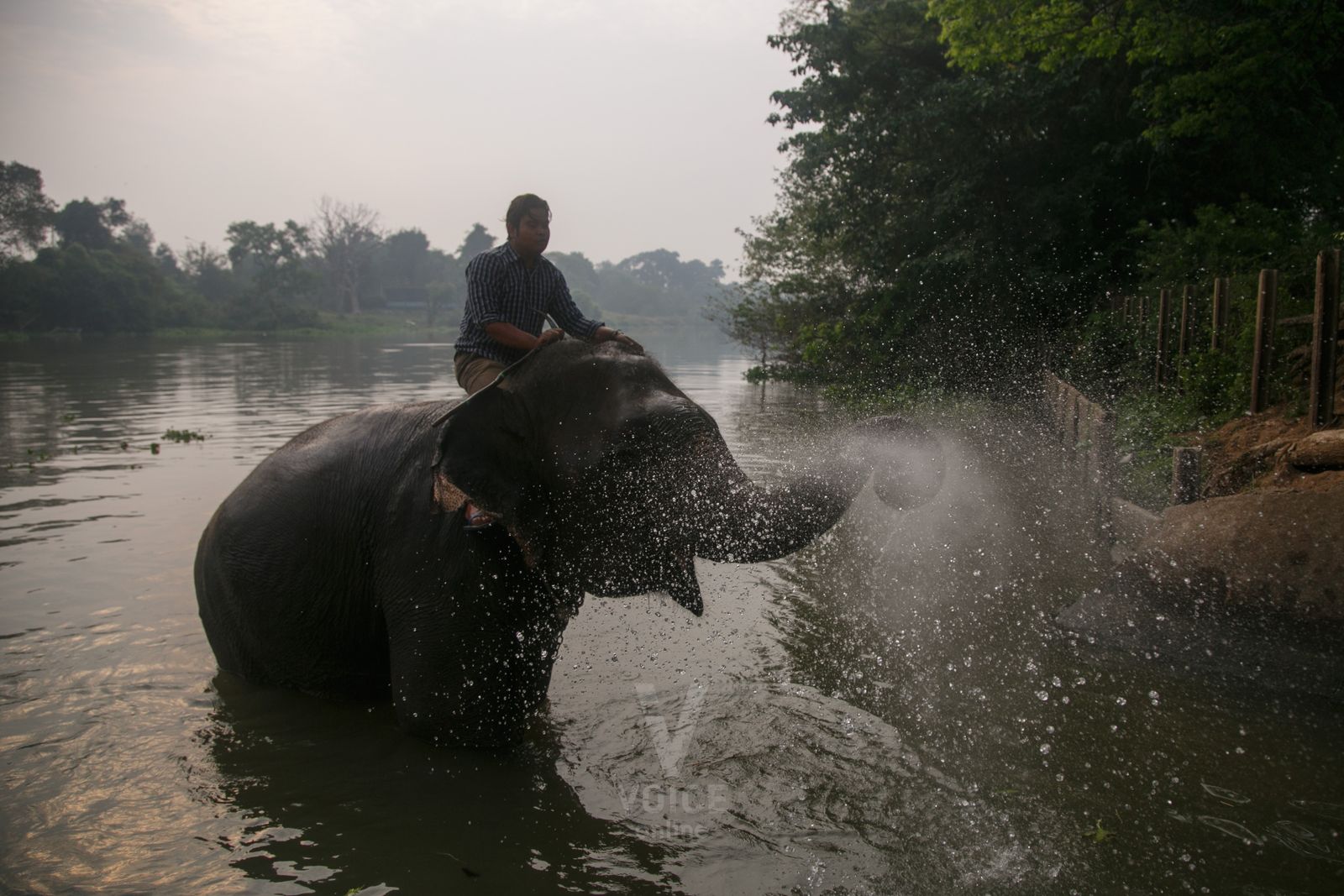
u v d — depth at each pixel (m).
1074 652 5.43
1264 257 13.59
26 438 13.63
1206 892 3.18
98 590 6.32
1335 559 5.02
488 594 3.86
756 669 5.17
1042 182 19.69
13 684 4.84
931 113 19.09
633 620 6.00
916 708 4.67
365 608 4.32
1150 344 12.92
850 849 3.45
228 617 4.78
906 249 20.91
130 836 3.55
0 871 3.32
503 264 4.19
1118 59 18.28
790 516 3.10
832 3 21.34
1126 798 3.80
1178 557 5.55
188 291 110.44
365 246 128.88
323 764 4.09
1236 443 8.08
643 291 166.00
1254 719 4.54
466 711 3.98
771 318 26.53
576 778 4.00
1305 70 14.98
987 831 3.57
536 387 3.60
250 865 3.38
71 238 106.44
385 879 3.29
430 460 4.12
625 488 3.35
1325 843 3.47
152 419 16.08
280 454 4.83
